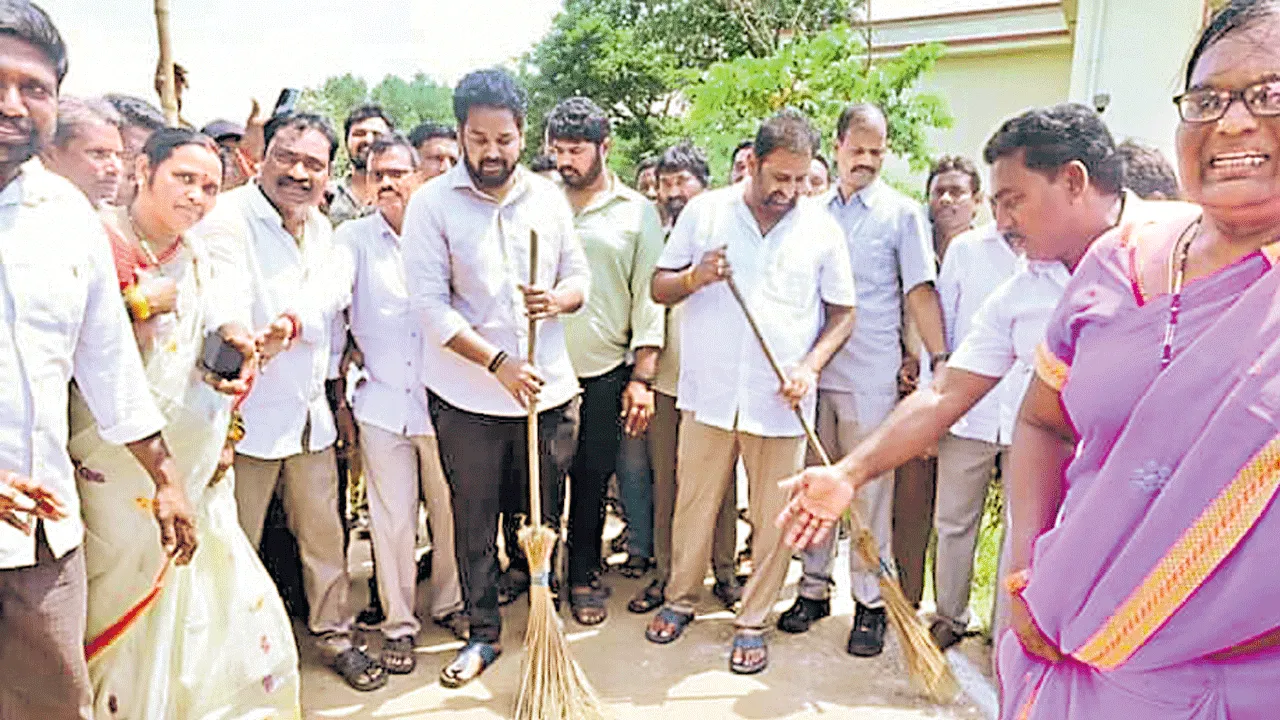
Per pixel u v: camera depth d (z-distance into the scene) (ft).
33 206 6.42
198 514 8.04
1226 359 3.69
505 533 13.07
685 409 11.27
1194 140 3.88
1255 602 3.73
